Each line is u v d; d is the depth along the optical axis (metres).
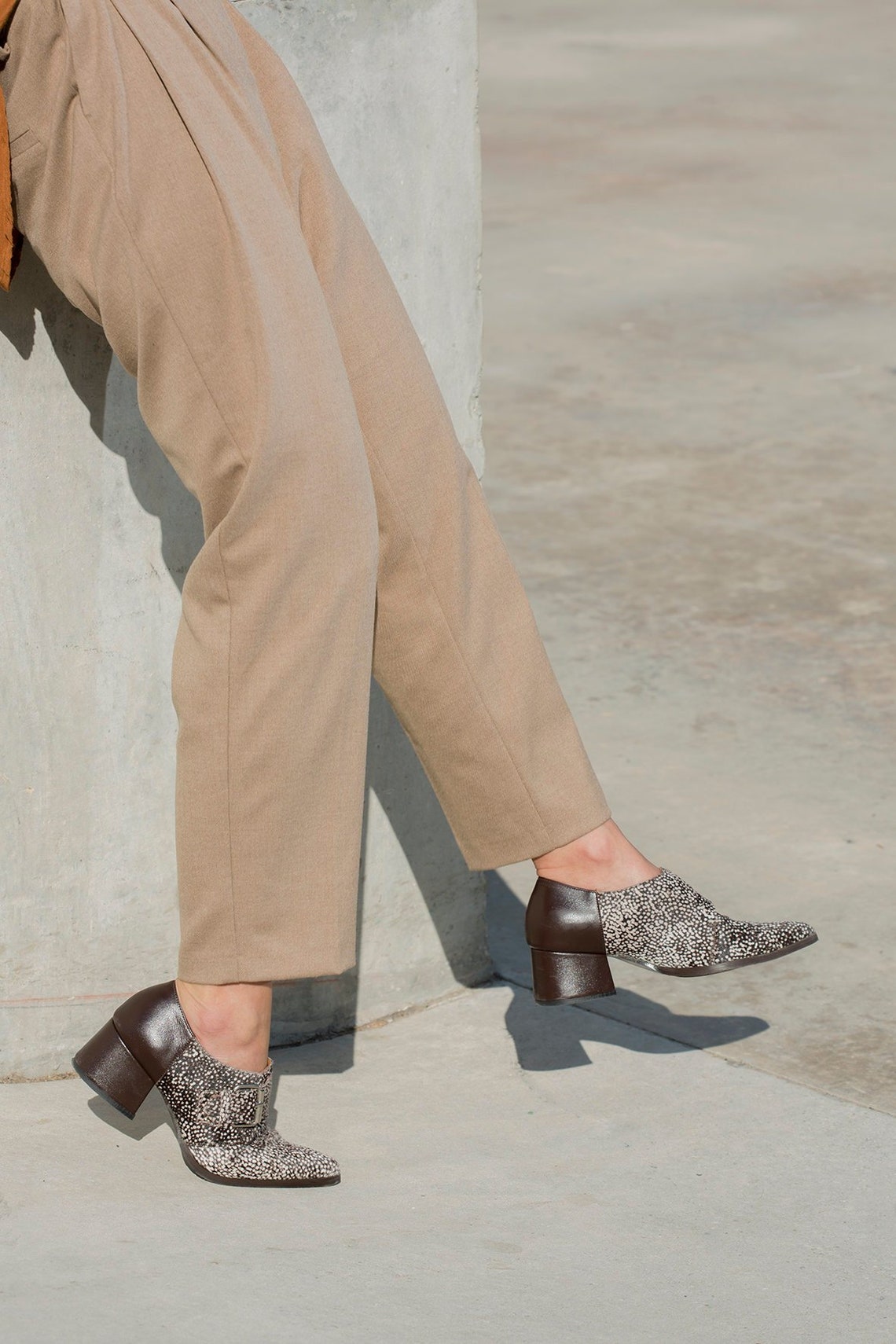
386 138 2.69
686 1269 2.19
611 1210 2.34
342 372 2.18
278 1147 2.38
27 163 2.17
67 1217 2.24
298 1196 2.35
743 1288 2.15
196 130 2.11
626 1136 2.57
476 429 2.93
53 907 2.66
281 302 2.13
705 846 3.68
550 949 2.44
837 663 4.63
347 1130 2.57
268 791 2.22
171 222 2.11
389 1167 2.46
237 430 2.15
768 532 5.59
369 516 2.20
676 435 6.57
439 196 2.77
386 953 2.96
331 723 2.22
